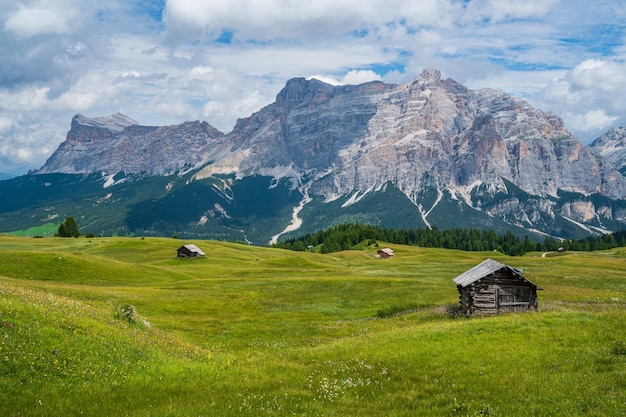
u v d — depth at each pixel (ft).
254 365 86.53
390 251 602.44
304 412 57.31
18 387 53.98
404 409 60.34
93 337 75.56
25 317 71.36
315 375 78.54
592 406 57.52
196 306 194.90
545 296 204.64
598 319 112.06
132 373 68.28
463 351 90.99
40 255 277.85
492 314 160.56
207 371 76.74
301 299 223.51
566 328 103.40
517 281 164.86
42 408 50.31
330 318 180.34
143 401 57.31
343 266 438.40
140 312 169.48
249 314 186.80
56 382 58.08
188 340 129.29
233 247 612.70
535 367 77.51
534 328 105.60
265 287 256.93
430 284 255.91
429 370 80.38
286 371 81.66
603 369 73.41
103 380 62.64
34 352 62.34
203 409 55.36
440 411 59.16
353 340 119.14
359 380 73.97
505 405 60.08
